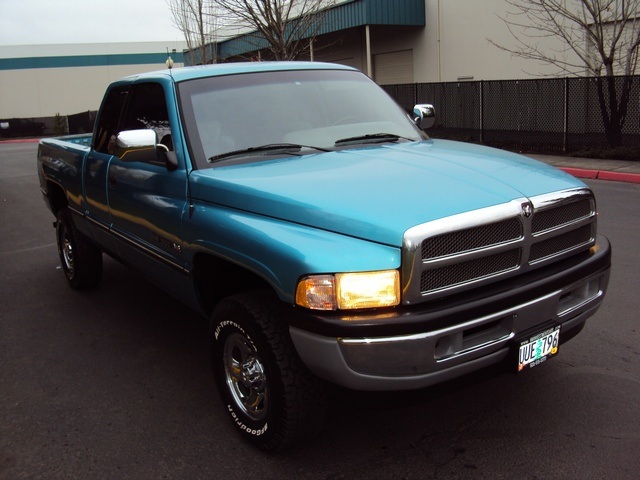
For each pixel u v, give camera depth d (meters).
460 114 17.16
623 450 3.12
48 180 6.29
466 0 18.28
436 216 2.70
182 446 3.36
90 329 5.10
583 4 13.79
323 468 3.11
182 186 3.63
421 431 3.39
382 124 4.26
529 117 15.24
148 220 4.05
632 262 6.10
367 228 2.71
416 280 2.63
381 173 3.19
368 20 18.95
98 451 3.34
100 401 3.89
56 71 44.88
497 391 3.75
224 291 3.65
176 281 3.88
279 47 16.45
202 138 3.72
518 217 2.89
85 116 38.97
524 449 3.17
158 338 4.87
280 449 3.15
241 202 3.21
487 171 3.21
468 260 2.75
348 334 2.61
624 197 9.66
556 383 3.82
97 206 5.01
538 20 16.14
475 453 3.16
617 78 13.26
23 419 3.70
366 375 2.66
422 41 20.23
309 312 2.71
